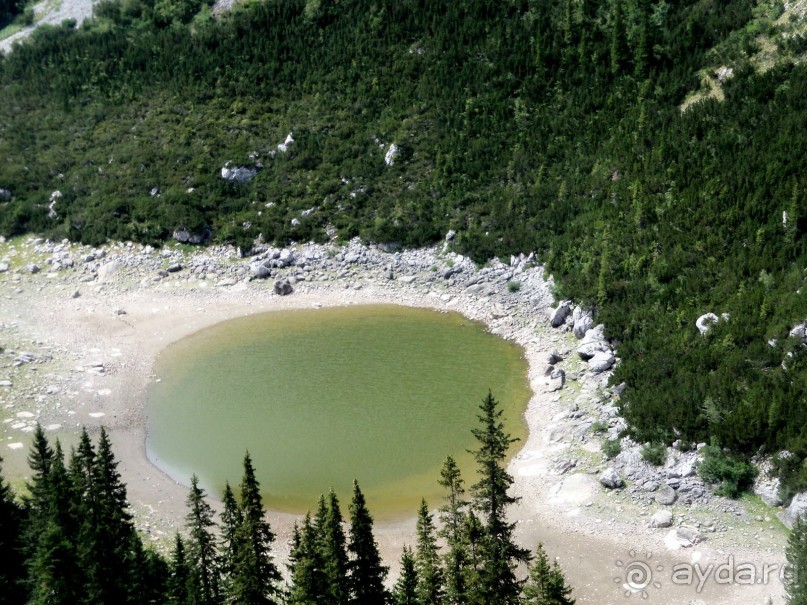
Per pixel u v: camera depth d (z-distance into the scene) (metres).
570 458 45.12
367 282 68.94
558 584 29.55
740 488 41.19
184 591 31.80
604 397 50.00
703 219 58.62
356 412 52.38
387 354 59.50
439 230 70.50
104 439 37.53
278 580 33.81
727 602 35.12
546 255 64.94
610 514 40.81
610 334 55.28
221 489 45.12
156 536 40.78
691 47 72.19
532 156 71.31
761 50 68.69
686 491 41.34
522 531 40.31
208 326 64.19
